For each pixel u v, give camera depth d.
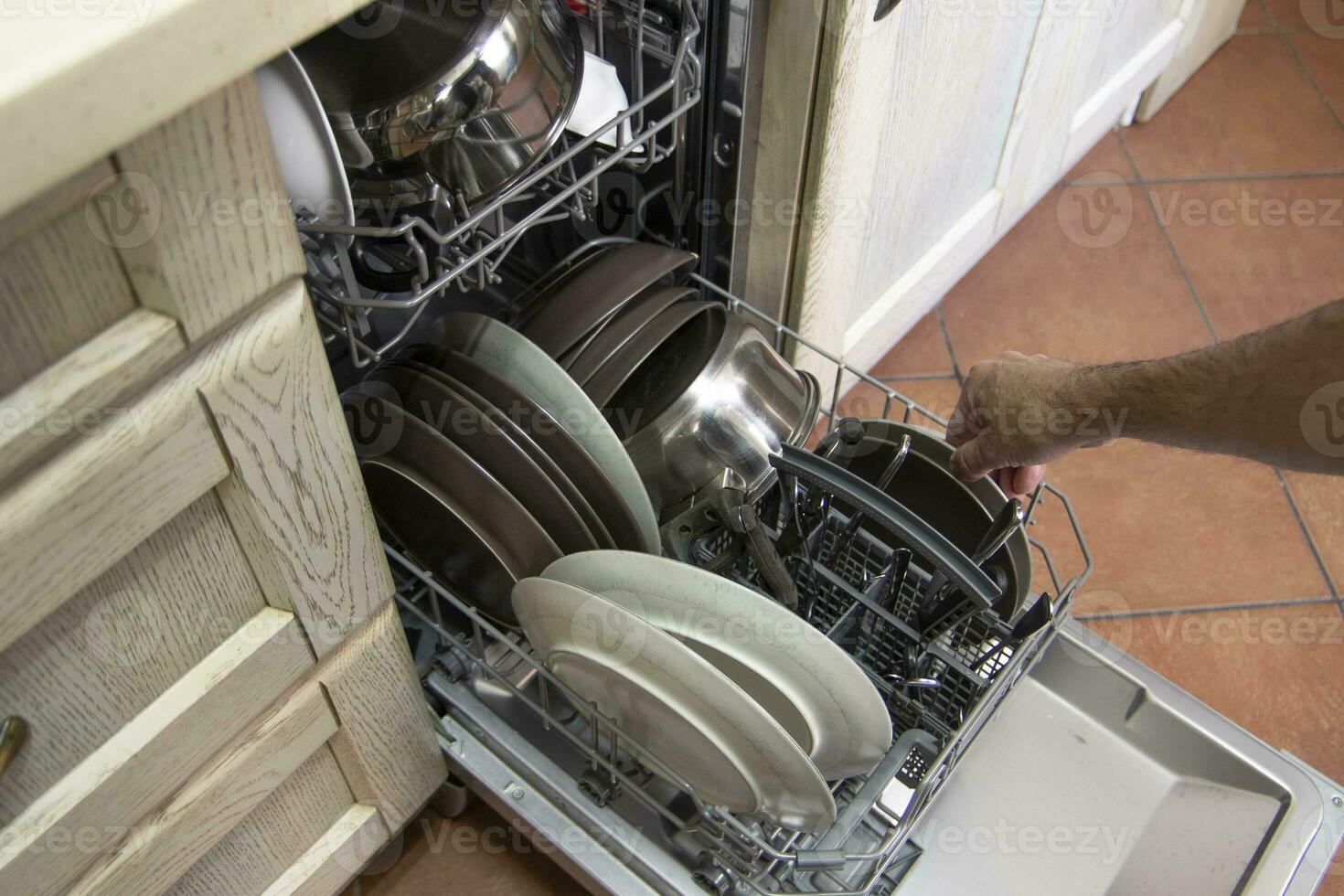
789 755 0.74
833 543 0.91
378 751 0.92
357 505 0.71
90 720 0.64
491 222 1.08
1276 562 1.41
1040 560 1.41
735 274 1.12
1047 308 1.69
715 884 0.89
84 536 0.55
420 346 0.87
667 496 0.94
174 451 0.56
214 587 0.66
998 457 0.85
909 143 1.17
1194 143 1.93
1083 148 1.73
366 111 0.72
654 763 0.83
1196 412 0.74
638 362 0.89
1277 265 1.75
